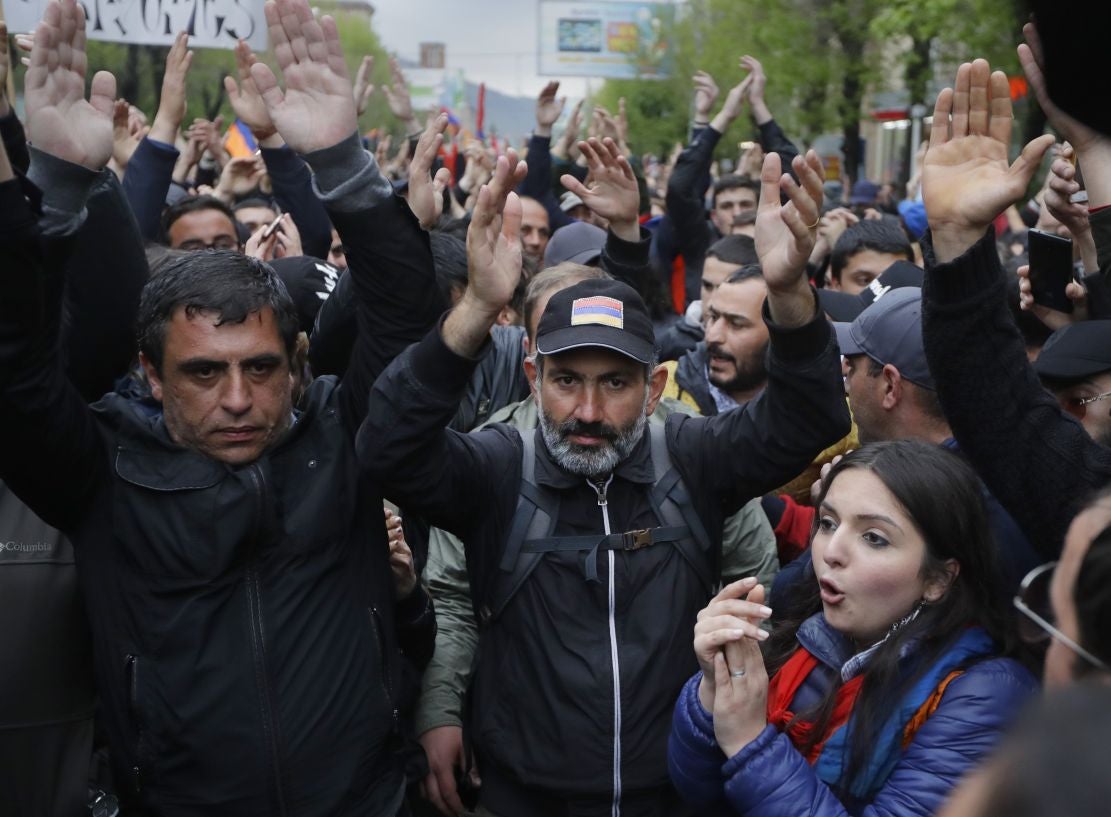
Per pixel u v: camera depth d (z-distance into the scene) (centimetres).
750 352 368
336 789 208
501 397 360
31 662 216
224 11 527
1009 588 194
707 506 235
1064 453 190
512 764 230
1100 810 54
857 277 522
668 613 229
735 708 187
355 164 210
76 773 220
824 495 201
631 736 223
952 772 174
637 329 228
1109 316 259
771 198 219
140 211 409
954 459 196
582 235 475
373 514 226
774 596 237
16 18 459
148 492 207
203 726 203
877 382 278
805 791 182
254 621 206
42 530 222
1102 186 174
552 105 666
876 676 186
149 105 1897
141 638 206
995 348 190
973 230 187
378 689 218
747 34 2217
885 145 3203
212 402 206
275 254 473
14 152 200
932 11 1318
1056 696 60
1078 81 111
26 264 179
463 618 282
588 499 233
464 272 361
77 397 205
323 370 279
